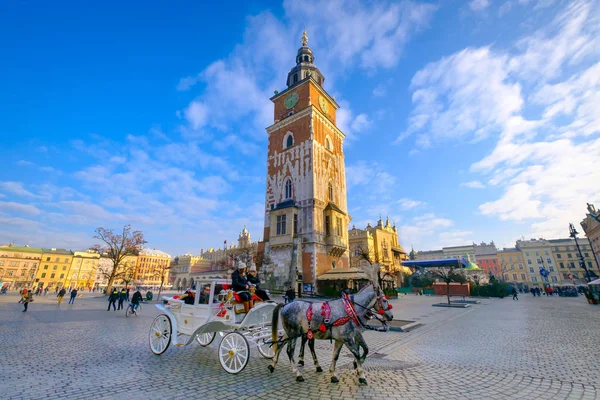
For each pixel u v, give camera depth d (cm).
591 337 1222
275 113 4759
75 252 11094
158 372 738
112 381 664
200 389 626
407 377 717
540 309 2533
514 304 3172
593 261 10056
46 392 590
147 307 2808
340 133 4875
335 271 3478
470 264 6450
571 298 4288
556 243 10944
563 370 766
